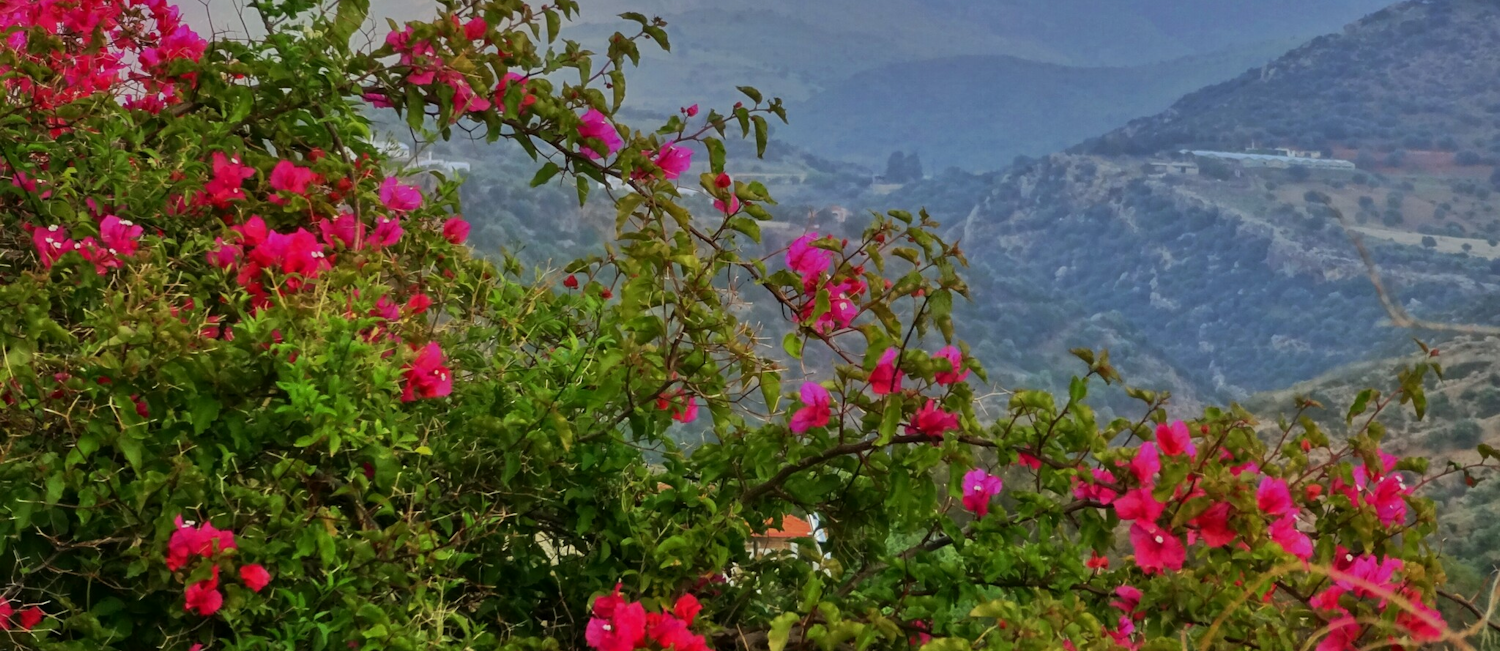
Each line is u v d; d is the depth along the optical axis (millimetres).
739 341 1914
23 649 1487
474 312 2410
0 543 1514
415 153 2475
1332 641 1739
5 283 2104
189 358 1587
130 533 1595
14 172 2062
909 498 1951
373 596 1750
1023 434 1959
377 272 2072
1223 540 1786
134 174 2156
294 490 1726
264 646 1614
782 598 2172
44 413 1616
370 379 1750
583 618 2125
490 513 1917
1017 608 1766
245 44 2420
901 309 1984
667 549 1945
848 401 1981
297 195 2211
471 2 2516
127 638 1694
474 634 1833
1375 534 1913
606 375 1931
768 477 2051
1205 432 1866
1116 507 1820
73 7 2443
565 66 2502
